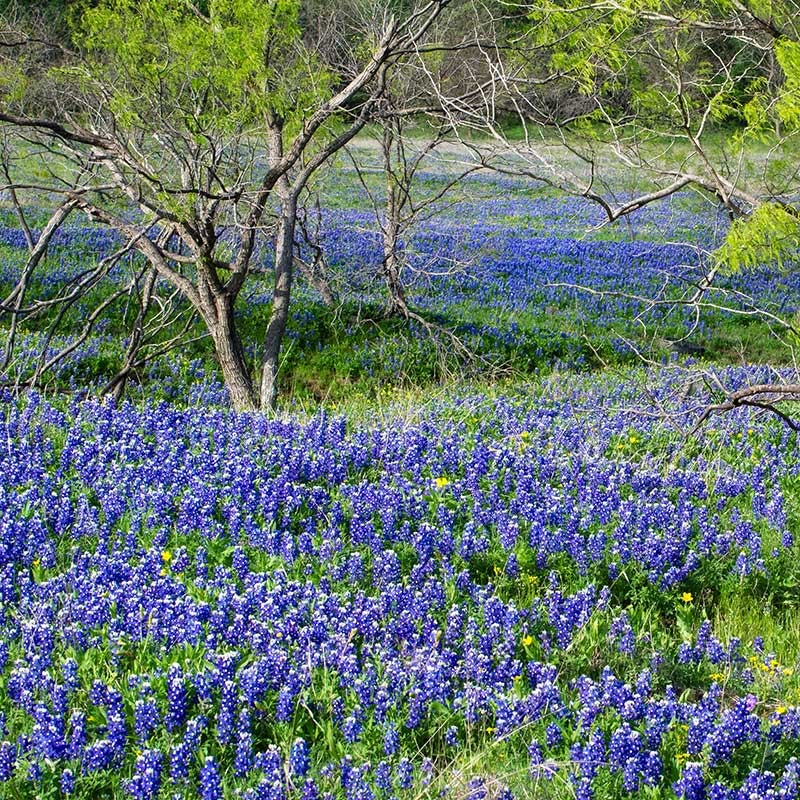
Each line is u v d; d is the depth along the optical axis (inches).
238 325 800.3
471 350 802.2
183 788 207.8
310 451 404.8
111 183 540.1
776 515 370.9
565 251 1195.3
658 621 312.2
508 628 268.8
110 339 761.6
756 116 382.6
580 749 221.0
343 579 306.3
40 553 297.4
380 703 232.5
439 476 391.2
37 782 205.0
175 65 463.2
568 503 361.7
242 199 505.4
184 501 325.4
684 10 415.8
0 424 419.5
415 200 1418.6
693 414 506.0
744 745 237.8
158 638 257.0
